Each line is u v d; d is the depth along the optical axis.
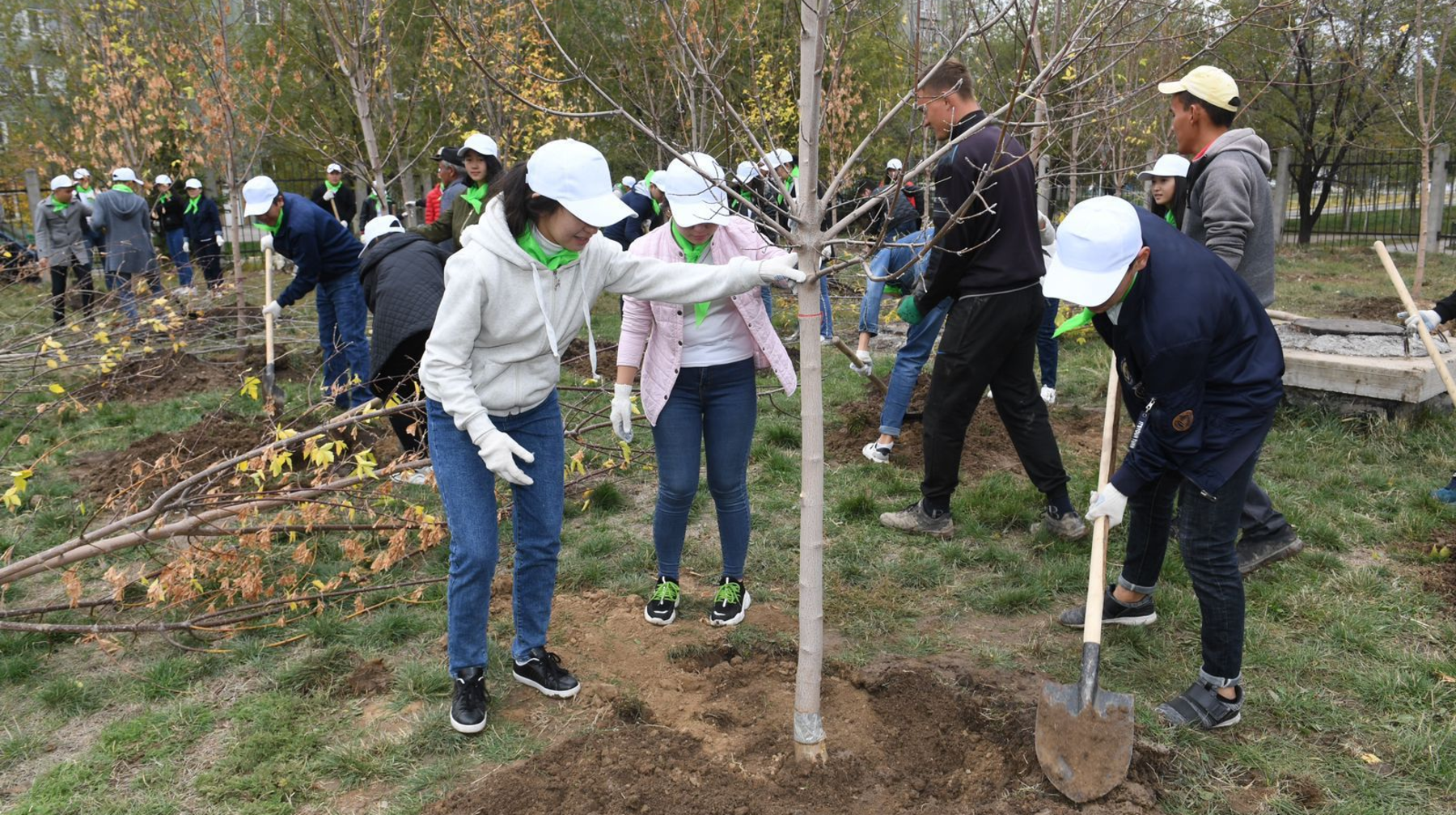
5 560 4.03
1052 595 4.31
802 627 3.05
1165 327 2.93
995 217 4.31
